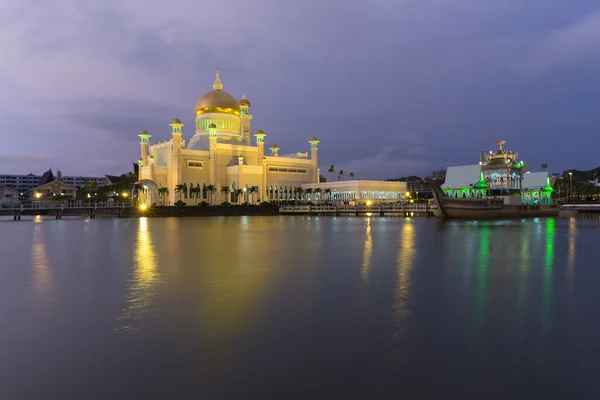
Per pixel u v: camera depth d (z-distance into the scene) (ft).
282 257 110.52
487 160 383.86
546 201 416.67
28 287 74.13
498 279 79.20
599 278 80.02
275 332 48.83
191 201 485.15
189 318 54.54
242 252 122.11
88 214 464.65
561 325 51.13
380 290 69.97
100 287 73.67
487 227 229.86
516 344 44.96
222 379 37.22
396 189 546.26
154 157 523.70
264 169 526.16
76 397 34.24
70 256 115.44
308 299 63.98
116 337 47.65
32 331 49.93
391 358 41.45
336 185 527.81
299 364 40.11
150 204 472.85
